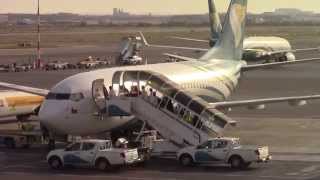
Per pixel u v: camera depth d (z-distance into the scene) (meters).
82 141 81.50
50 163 81.88
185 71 111.06
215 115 84.75
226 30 131.00
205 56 127.19
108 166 79.44
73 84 89.00
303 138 103.06
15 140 97.12
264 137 104.25
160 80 90.06
